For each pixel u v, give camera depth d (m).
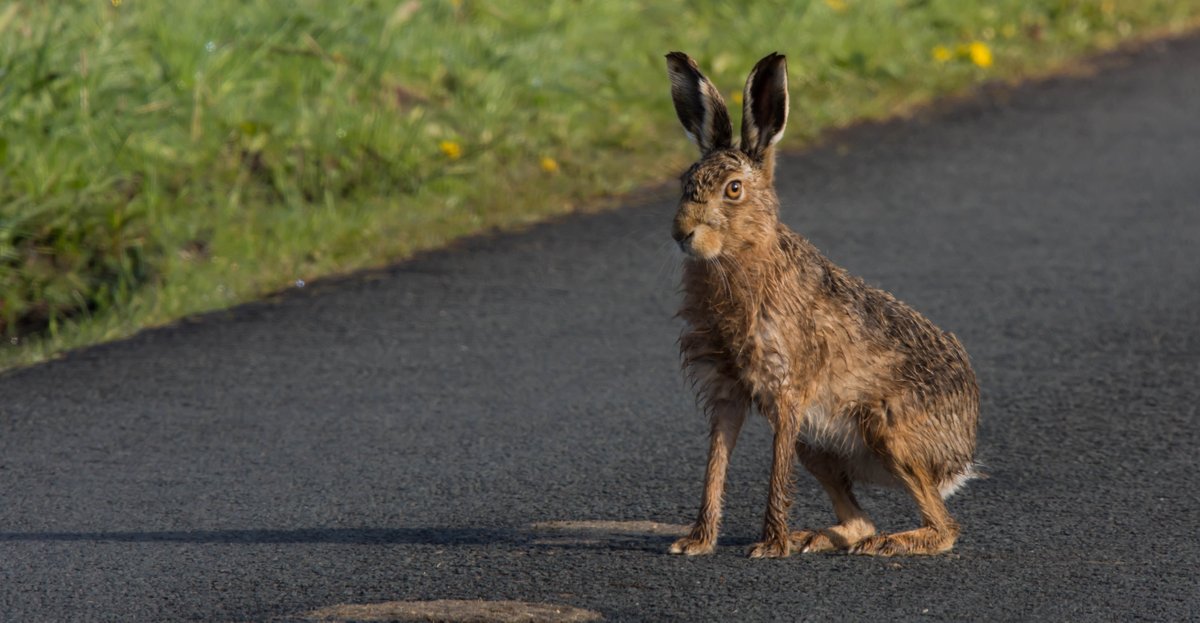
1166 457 12.76
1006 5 31.91
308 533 11.23
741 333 10.64
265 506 11.80
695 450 13.09
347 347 15.88
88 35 21.72
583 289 17.91
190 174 20.36
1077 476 12.35
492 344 16.00
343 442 13.23
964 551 10.87
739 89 25.78
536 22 27.30
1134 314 16.80
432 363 15.41
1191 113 25.97
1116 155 23.66
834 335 10.88
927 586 10.20
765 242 10.66
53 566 10.62
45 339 16.59
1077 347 15.76
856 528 11.14
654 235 20.00
